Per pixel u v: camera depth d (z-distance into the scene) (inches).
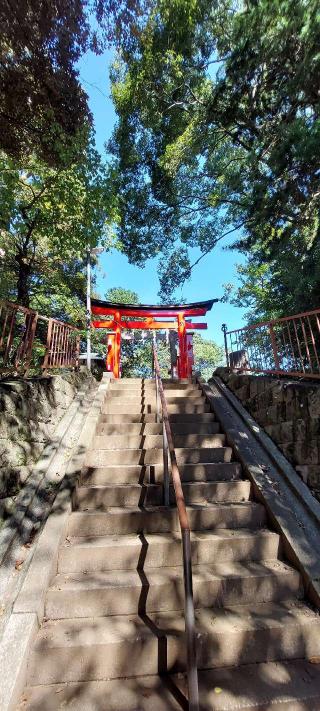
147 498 116.0
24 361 153.9
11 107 167.3
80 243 184.7
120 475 125.2
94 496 114.3
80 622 77.8
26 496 111.0
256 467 128.2
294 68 181.0
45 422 145.7
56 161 175.6
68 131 174.9
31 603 75.1
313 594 83.7
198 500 118.0
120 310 364.8
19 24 145.3
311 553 92.0
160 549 94.6
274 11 159.3
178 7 224.2
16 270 258.8
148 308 363.9
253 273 404.5
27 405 131.7
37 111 170.2
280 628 75.2
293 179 196.7
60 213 176.7
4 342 144.9
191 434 155.1
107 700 64.1
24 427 126.4
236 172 286.7
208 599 84.2
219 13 229.3
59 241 197.0
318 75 161.2
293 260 202.7
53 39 153.9
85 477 124.3
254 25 171.2
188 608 62.0
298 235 221.5
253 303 440.8
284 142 175.5
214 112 249.1
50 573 84.1
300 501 111.0
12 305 141.1
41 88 166.2
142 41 240.4
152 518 105.1
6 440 112.3
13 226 185.8
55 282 292.7
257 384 169.0
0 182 177.8
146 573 89.6
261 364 189.2
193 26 236.2
